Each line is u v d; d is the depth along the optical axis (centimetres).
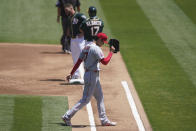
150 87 4972
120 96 4616
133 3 8725
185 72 5581
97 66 3703
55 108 4212
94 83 3706
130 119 4034
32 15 8012
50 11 8219
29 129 3706
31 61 5856
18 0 8681
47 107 4225
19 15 7994
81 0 8594
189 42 6944
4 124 3781
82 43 4978
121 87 4891
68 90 4738
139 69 5603
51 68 5581
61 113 4097
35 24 7656
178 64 5894
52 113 4088
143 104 4453
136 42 6825
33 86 4850
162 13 8281
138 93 4762
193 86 5078
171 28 7588
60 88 4797
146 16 8088
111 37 7038
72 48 5022
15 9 8244
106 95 4622
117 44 3744
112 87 4875
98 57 3656
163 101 4569
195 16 8212
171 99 4641
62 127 3766
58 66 5672
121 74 5366
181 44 6825
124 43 6756
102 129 3759
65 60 5950
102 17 7906
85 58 3719
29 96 4500
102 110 3794
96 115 4091
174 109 4369
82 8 8231
